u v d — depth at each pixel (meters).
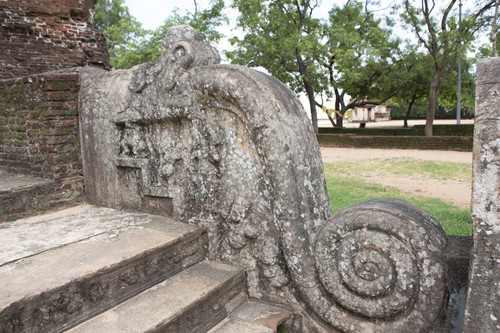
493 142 1.67
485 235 1.72
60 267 2.17
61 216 3.35
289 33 16.42
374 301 2.06
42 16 6.28
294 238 2.30
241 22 16.22
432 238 1.93
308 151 2.42
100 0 27.98
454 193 7.07
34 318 1.88
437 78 17.06
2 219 3.29
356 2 18.30
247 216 2.59
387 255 1.99
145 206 3.25
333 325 2.23
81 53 6.82
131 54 17.94
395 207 2.11
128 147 3.30
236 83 2.39
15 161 4.21
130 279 2.31
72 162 3.75
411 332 1.97
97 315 2.13
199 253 2.82
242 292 2.65
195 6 16.92
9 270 2.15
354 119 45.69
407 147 15.23
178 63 2.76
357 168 10.86
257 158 2.49
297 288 2.36
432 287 1.89
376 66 19.39
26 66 6.12
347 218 2.11
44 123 3.62
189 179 2.89
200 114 2.71
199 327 2.30
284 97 2.42
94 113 3.50
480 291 1.74
